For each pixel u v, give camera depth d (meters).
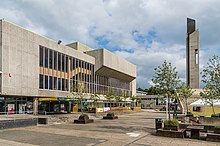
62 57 43.22
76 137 13.66
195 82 56.47
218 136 12.61
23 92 32.72
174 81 17.39
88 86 52.00
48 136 13.97
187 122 21.34
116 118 30.67
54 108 41.47
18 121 18.19
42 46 37.59
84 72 50.81
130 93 76.56
